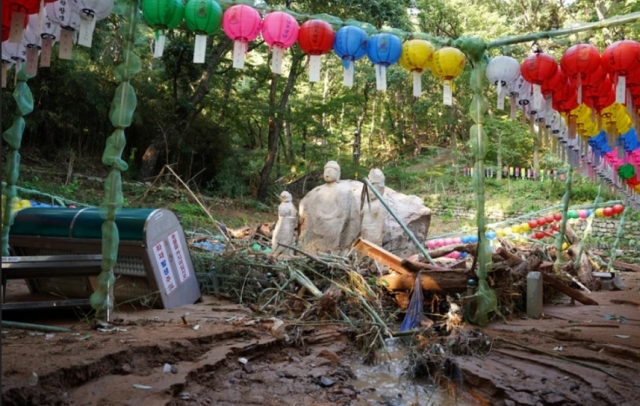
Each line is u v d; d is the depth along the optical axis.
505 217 23.52
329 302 5.88
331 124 34.59
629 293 9.34
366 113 35.34
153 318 5.54
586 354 4.72
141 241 5.95
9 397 3.08
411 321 5.86
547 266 7.92
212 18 5.39
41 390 3.28
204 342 4.68
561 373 4.33
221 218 19.17
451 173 29.75
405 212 9.84
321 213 9.33
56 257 5.03
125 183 18.03
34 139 18.30
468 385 4.32
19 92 6.25
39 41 5.12
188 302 6.73
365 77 26.77
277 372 4.46
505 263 6.80
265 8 5.84
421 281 6.30
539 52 5.89
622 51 5.43
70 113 18.58
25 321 5.31
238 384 4.14
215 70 21.97
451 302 6.24
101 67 19.34
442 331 5.85
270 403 3.83
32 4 4.30
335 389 4.23
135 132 21.31
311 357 4.92
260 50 24.23
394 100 35.38
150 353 4.20
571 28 6.23
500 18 27.78
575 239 11.37
